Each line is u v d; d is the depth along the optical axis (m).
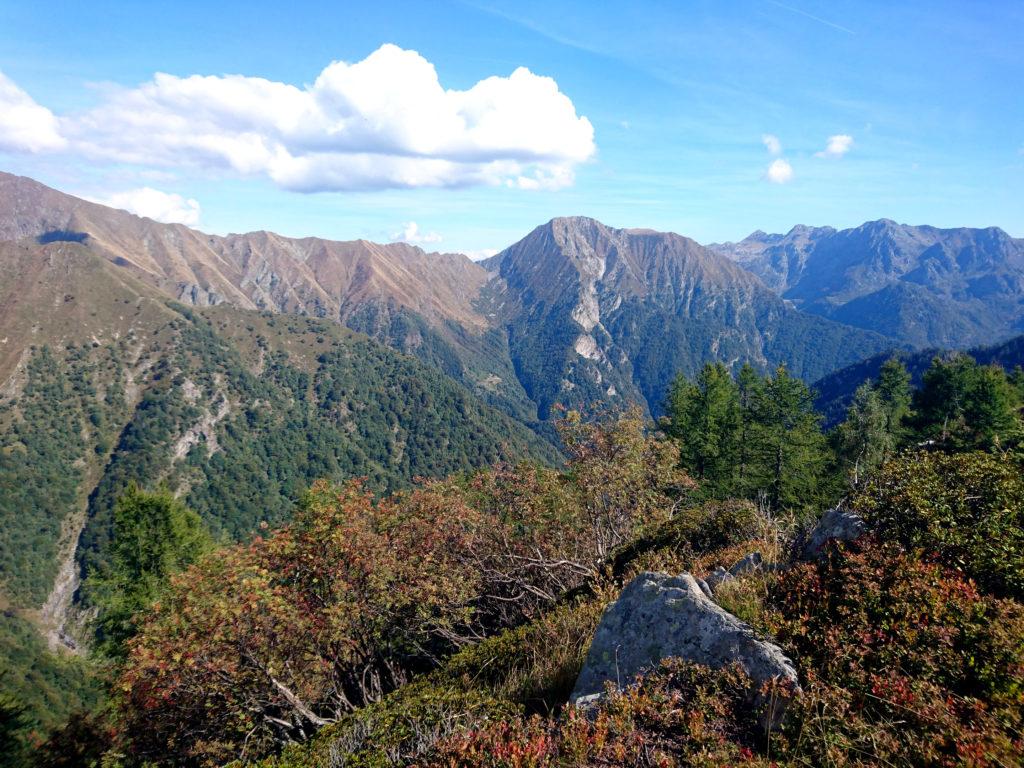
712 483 34.16
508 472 16.39
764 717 4.09
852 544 6.02
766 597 5.73
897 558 5.41
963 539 5.59
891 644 4.32
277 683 10.74
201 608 10.75
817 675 4.22
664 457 16.52
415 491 15.84
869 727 3.63
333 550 12.38
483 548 14.18
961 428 38.44
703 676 4.54
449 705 5.38
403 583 12.70
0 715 15.39
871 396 45.47
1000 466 6.28
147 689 10.08
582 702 4.70
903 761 3.39
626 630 5.55
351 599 12.31
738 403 39.88
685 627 5.13
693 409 38.06
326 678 12.71
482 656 7.83
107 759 11.16
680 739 3.98
